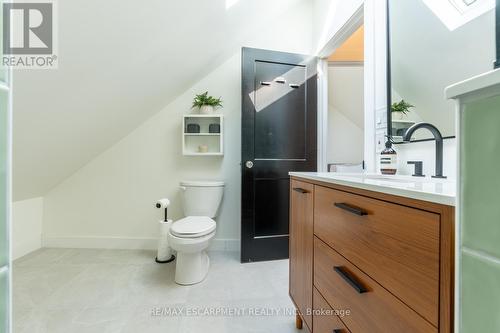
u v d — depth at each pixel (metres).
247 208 2.16
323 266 0.95
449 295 0.44
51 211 2.43
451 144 1.00
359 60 2.63
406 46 1.22
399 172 1.28
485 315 0.35
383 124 1.39
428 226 0.49
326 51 2.29
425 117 1.12
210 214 2.25
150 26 1.26
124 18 1.09
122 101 1.78
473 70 0.90
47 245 2.42
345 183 0.80
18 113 1.17
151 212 2.46
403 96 1.24
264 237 2.19
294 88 2.30
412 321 0.53
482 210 0.35
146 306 1.44
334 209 0.87
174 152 2.46
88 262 2.08
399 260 0.57
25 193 2.13
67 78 1.17
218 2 1.54
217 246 2.43
